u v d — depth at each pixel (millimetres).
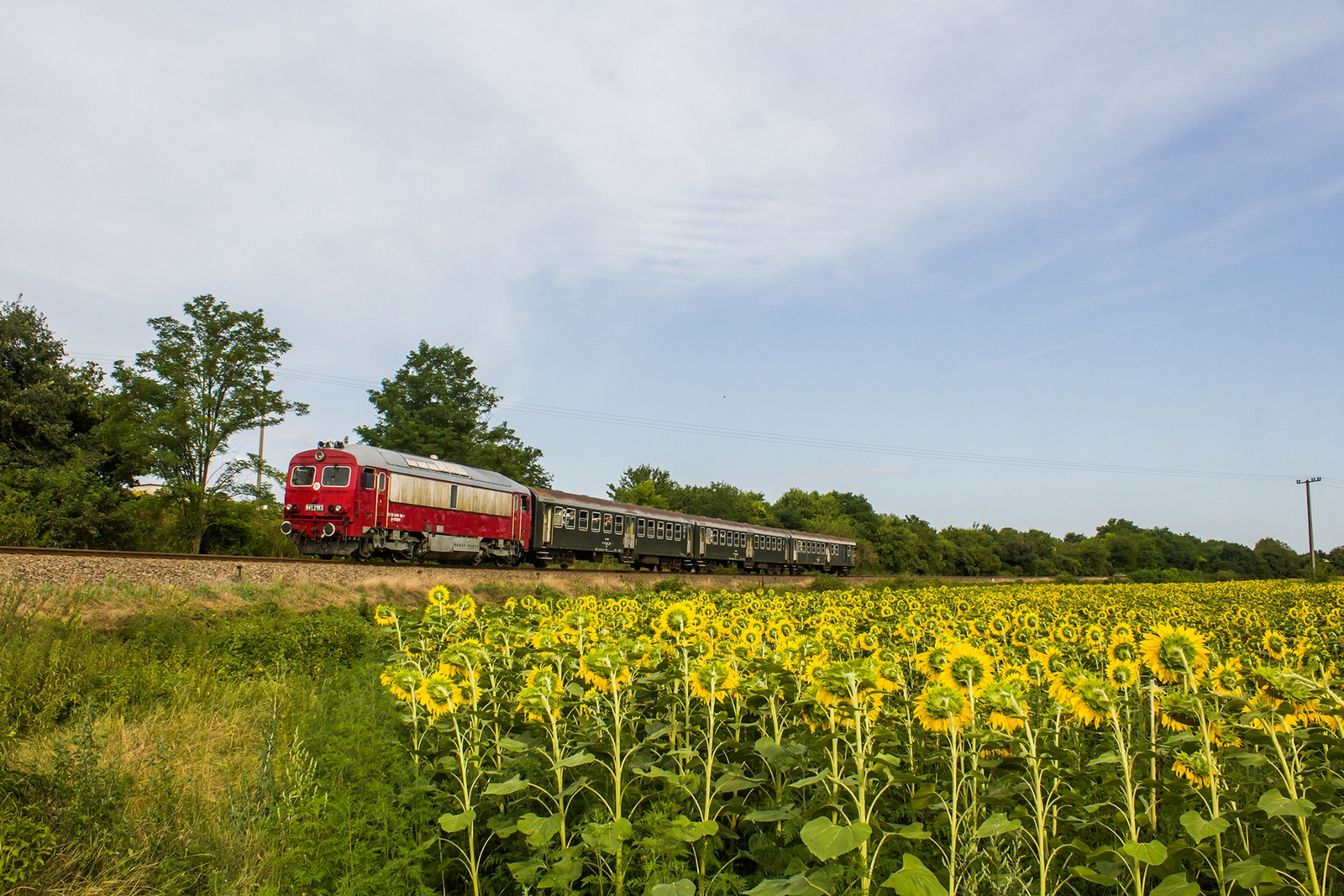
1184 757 4254
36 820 5707
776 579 44625
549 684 5363
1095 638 8875
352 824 5109
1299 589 26594
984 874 4125
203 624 14875
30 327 32188
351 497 24062
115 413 30625
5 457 28766
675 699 5895
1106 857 4309
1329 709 4230
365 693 9852
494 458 45406
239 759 8047
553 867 4555
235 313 31734
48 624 12305
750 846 4840
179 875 5449
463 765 5309
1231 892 4105
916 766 5520
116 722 8773
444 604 8914
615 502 38750
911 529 99625
